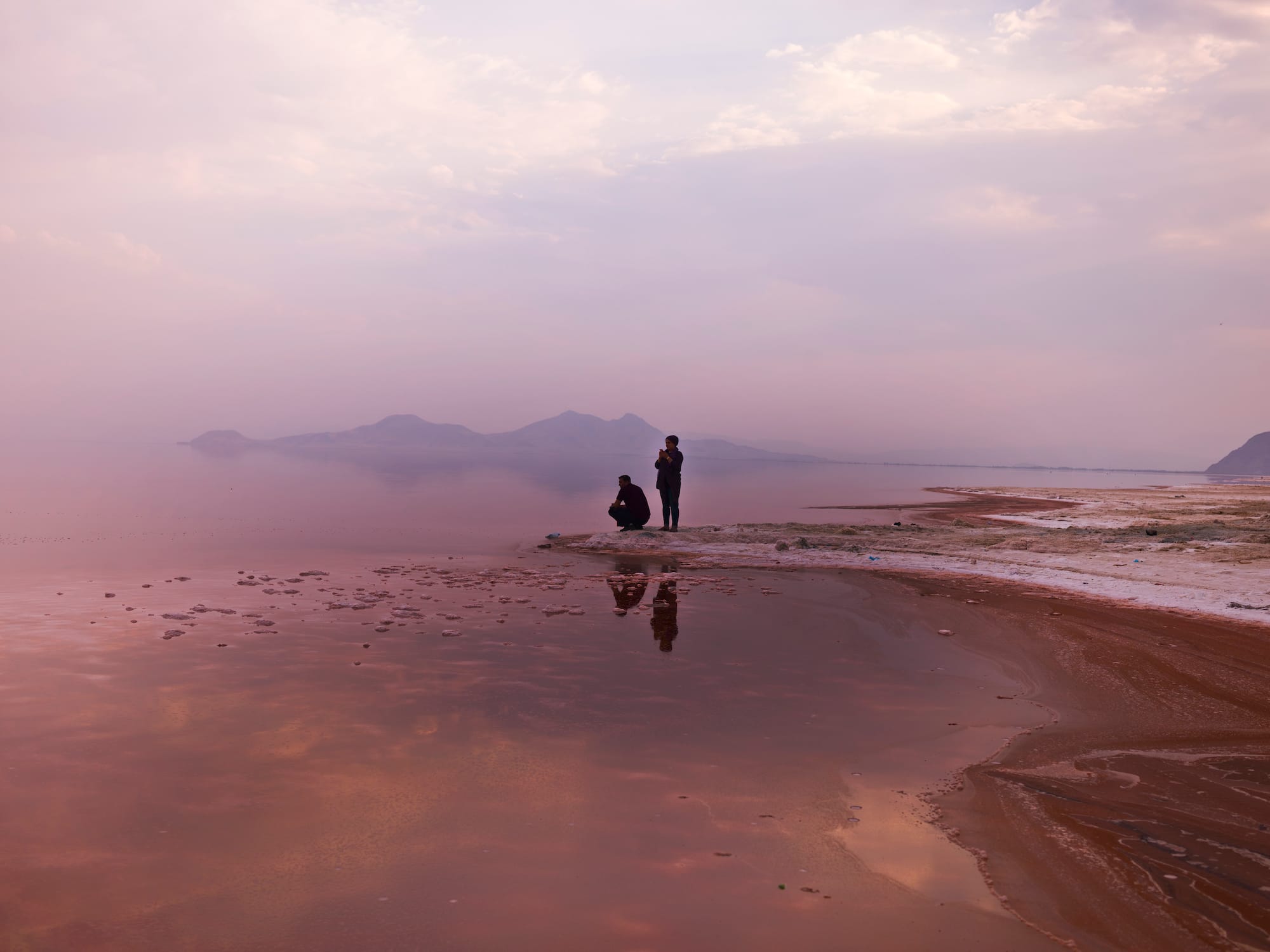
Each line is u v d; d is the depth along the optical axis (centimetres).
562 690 667
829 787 478
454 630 887
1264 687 714
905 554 1599
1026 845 402
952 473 14650
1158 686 715
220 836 391
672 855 384
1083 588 1209
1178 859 388
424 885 349
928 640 885
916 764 521
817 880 362
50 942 299
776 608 1063
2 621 888
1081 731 596
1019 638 895
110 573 1247
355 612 980
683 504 3400
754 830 416
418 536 1895
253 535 1823
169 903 329
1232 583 1167
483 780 472
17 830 392
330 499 3092
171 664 710
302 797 440
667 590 1205
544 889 348
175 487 3634
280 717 576
